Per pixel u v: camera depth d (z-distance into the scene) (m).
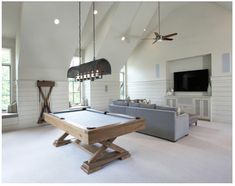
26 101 5.67
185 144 3.87
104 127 2.61
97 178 2.53
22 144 3.95
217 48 5.99
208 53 6.24
